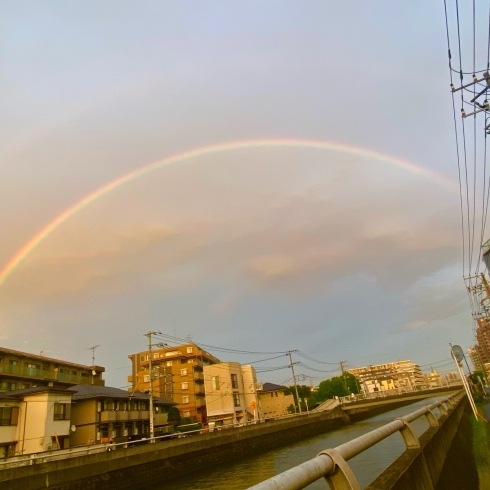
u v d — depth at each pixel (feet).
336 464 7.89
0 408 102.99
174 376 226.17
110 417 132.87
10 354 147.02
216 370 211.20
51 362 167.22
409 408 319.06
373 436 11.19
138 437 144.97
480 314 135.85
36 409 108.06
